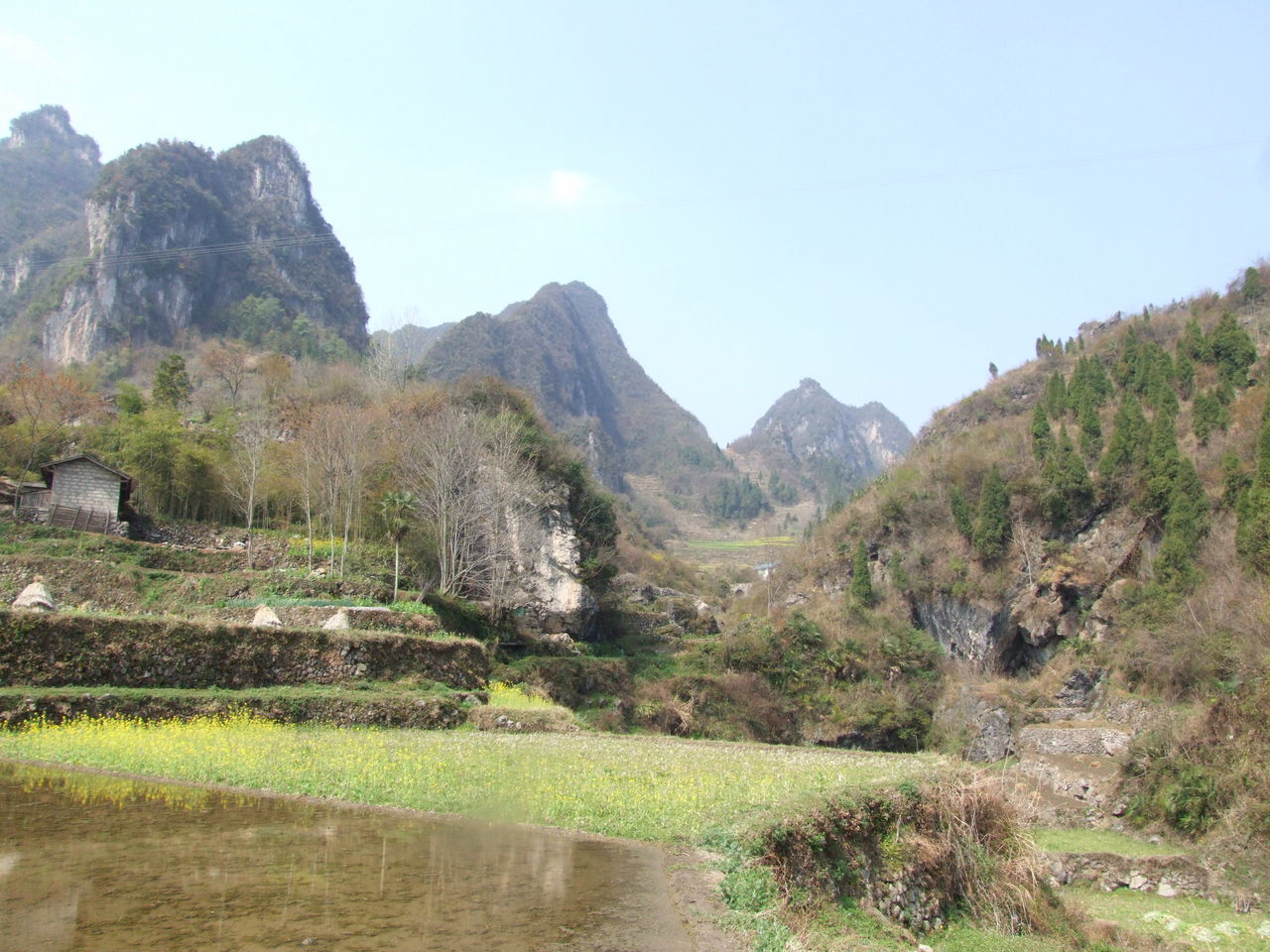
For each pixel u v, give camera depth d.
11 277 132.38
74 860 11.58
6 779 16.92
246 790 17.09
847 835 15.54
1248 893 24.33
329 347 117.62
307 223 149.38
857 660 60.25
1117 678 48.91
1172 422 59.78
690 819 15.88
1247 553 43.66
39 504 44.06
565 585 58.09
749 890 11.68
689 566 123.56
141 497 48.38
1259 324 78.31
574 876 12.26
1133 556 56.88
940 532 69.00
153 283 116.56
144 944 8.63
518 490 54.94
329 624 33.91
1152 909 23.48
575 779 19.08
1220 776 29.89
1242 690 32.84
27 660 24.48
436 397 65.88
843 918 13.67
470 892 11.20
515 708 31.27
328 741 22.52
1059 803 35.06
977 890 18.27
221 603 36.91
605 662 50.22
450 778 18.59
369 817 15.42
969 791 19.38
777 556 128.25
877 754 29.17
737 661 58.38
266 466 53.25
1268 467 45.09
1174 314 89.00
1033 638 59.69
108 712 23.16
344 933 9.28
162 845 12.59
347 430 52.94
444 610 44.66
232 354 82.12
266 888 10.79
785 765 23.41
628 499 181.12
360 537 50.97
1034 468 66.44
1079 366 77.25
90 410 58.09
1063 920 19.61
